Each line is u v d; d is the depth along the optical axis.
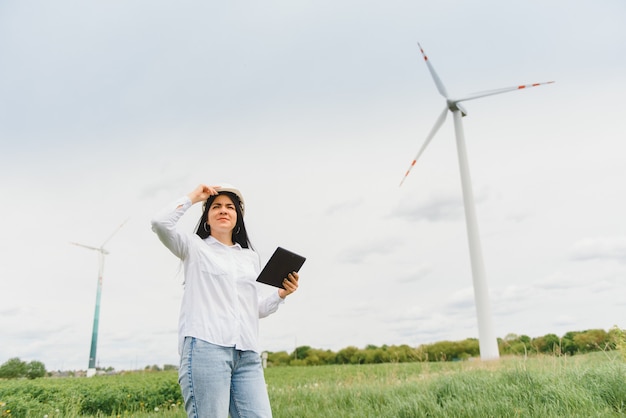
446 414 4.71
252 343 2.69
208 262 2.73
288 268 3.06
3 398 7.32
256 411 2.59
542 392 4.88
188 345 2.53
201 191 2.90
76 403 7.81
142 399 8.46
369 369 14.70
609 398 4.57
